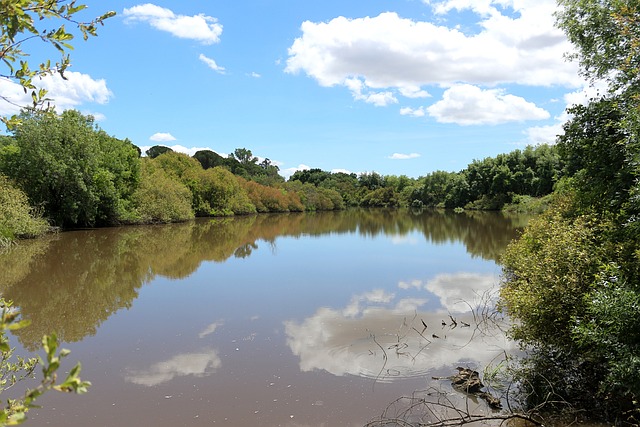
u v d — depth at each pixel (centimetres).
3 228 2400
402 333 1027
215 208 5609
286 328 1073
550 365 756
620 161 939
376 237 3212
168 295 1419
